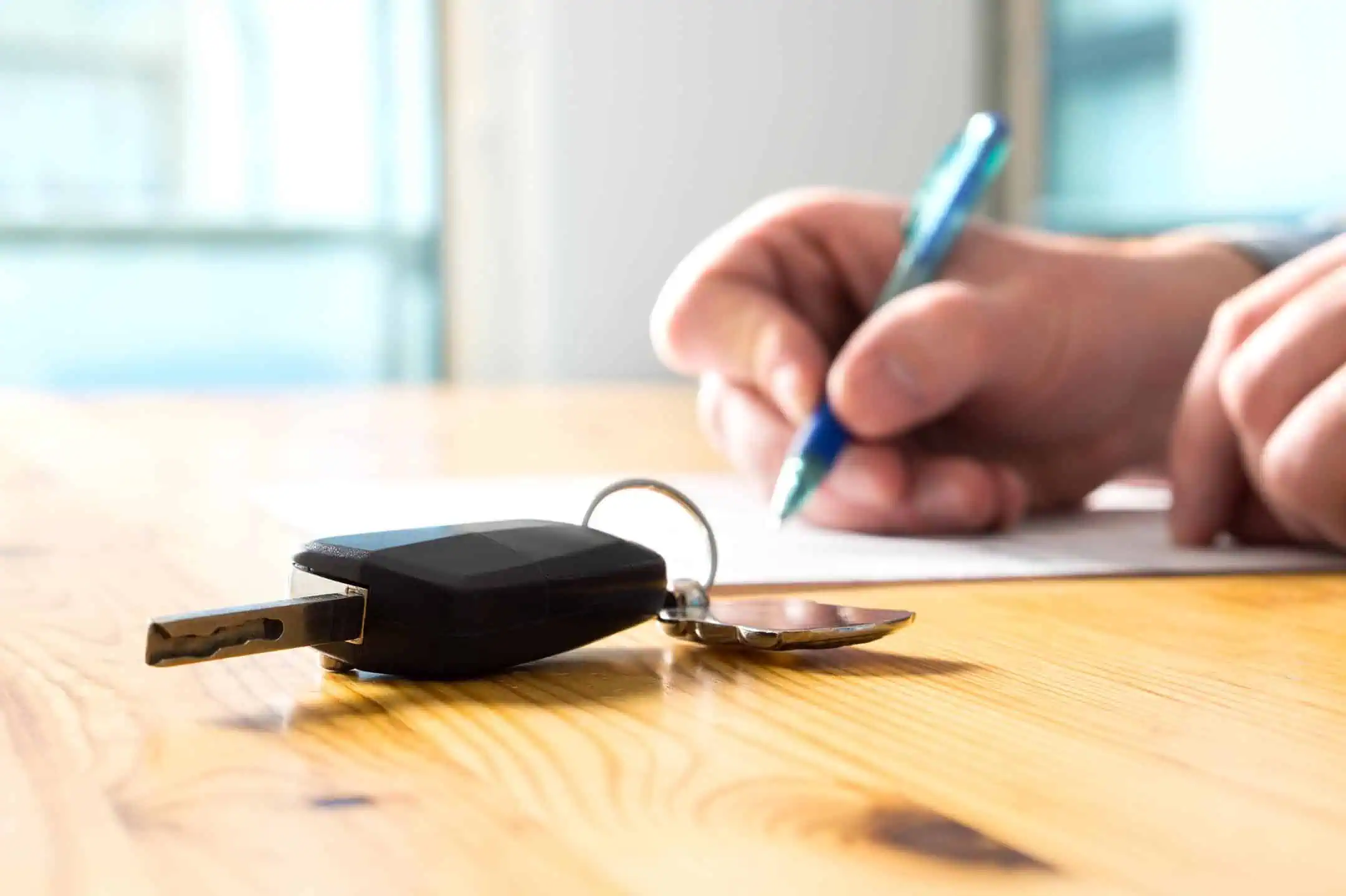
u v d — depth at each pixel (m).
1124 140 2.85
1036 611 0.50
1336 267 0.60
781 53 3.01
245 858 0.32
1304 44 2.49
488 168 2.86
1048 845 0.33
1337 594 0.52
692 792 0.35
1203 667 0.43
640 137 2.92
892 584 0.54
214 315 2.76
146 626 0.48
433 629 0.41
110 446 1.12
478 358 2.88
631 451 1.08
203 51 2.70
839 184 3.08
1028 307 0.70
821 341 0.73
